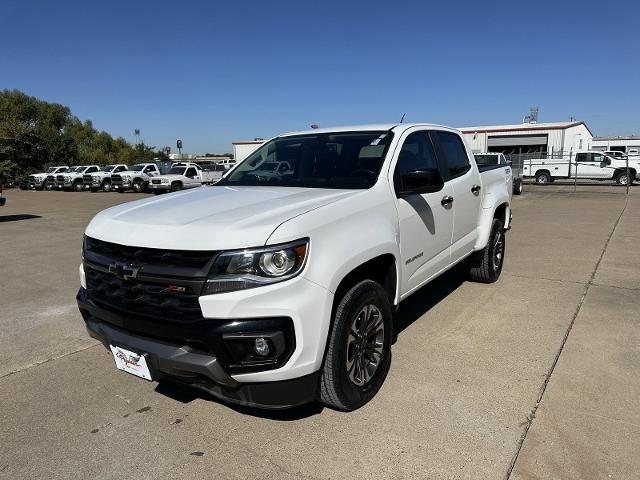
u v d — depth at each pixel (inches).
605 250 312.3
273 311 99.0
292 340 101.5
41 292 243.9
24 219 584.7
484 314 192.2
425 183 136.5
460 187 185.8
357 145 155.3
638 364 146.3
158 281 103.7
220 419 123.2
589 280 239.5
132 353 109.9
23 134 1765.5
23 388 142.2
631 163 1069.8
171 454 109.7
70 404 132.6
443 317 189.3
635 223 434.9
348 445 110.4
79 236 435.2
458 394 130.7
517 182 813.2
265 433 116.3
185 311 101.5
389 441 111.3
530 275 251.0
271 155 170.4
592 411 121.2
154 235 107.2
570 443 108.7
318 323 104.8
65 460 108.7
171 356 102.9
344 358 114.9
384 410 123.7
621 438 110.1
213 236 101.1
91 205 817.5
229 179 168.7
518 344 162.6
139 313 107.9
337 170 147.9
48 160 1868.8
